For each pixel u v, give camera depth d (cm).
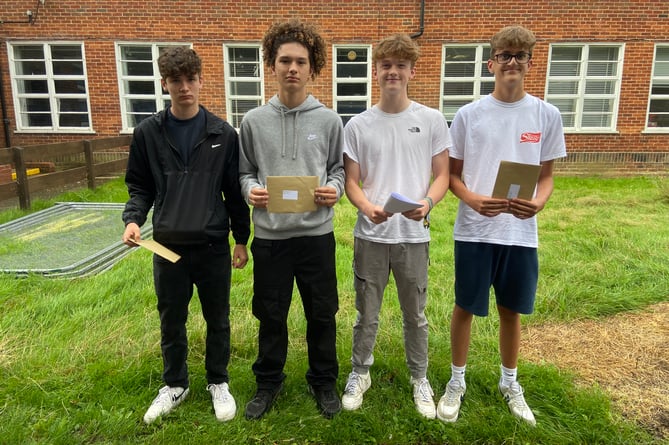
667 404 247
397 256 233
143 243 209
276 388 246
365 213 222
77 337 304
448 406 235
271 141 222
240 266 251
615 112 981
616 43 951
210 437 220
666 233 543
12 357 280
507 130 221
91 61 955
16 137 985
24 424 229
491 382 260
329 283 234
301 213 221
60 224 598
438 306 358
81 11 937
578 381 268
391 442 222
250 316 339
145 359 279
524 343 311
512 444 219
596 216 633
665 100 991
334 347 243
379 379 269
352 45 952
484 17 939
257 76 975
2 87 962
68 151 745
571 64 974
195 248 222
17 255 469
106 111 975
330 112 230
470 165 229
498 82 219
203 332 309
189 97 212
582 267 430
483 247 226
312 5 937
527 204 209
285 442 220
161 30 944
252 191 216
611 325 336
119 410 238
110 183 875
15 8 937
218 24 942
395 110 230
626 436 222
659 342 310
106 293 368
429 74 959
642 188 848
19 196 653
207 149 221
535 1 934
